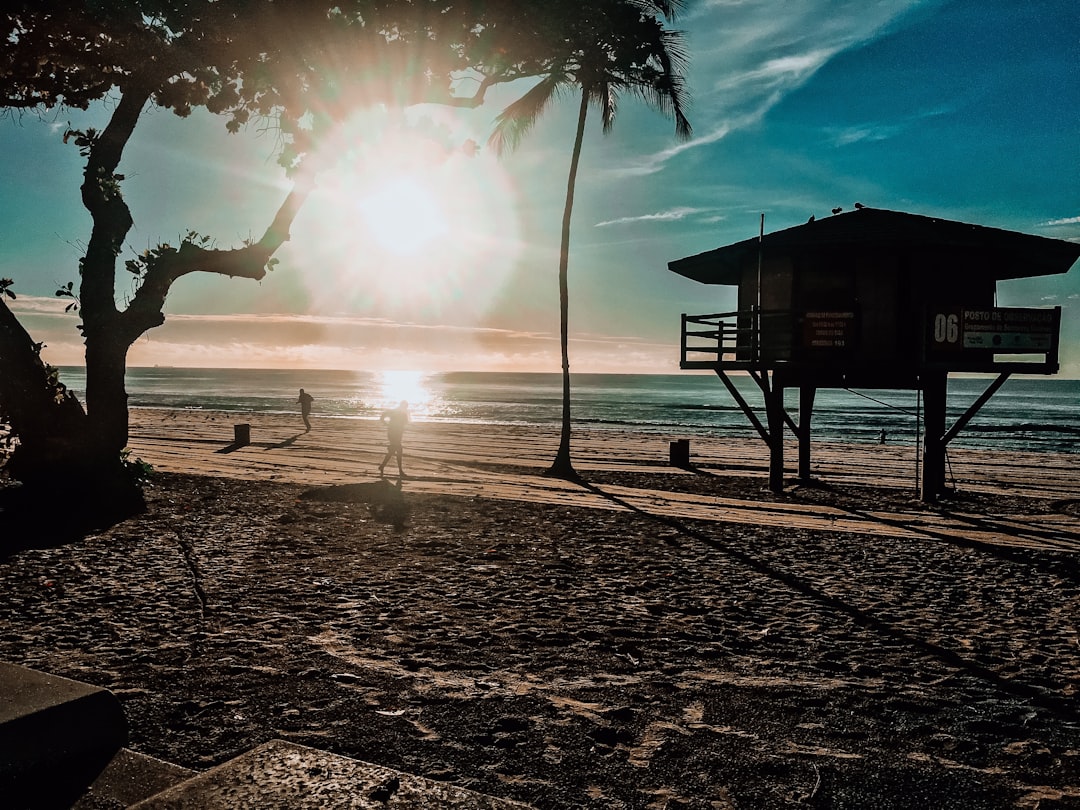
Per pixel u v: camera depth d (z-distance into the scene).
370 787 2.40
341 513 14.05
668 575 9.85
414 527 12.85
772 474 20.41
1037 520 15.40
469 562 10.24
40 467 13.76
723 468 26.17
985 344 18.23
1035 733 5.02
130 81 12.78
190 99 11.99
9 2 10.44
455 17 11.28
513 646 6.70
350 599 8.16
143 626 6.95
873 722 5.14
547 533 12.71
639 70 20.25
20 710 3.21
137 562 9.64
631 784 4.10
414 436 37.28
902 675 6.19
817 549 11.91
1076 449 40.59
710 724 5.03
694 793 4.02
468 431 42.25
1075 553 11.78
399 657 6.25
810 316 19.34
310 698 5.22
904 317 19.16
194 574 9.09
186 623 7.08
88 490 13.88
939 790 4.13
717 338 21.08
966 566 10.78
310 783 2.41
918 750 4.68
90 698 3.43
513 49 11.93
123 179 14.19
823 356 19.34
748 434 48.81
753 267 20.92
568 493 18.25
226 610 7.58
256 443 30.48
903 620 7.94
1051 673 6.30
